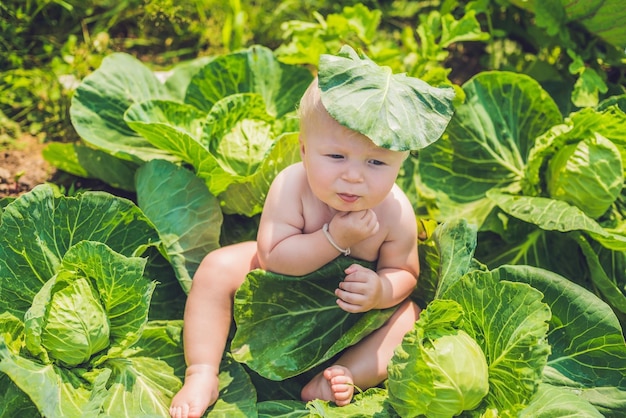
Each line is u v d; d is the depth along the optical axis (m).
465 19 1.93
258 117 1.78
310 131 1.36
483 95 1.89
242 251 1.54
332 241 1.45
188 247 1.61
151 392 1.45
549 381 1.49
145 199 1.65
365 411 1.44
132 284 1.43
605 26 1.93
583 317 1.49
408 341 1.37
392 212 1.50
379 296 1.47
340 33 2.00
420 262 1.61
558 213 1.66
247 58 1.92
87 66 2.09
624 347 1.48
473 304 1.43
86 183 1.93
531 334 1.38
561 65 2.13
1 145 1.96
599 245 1.75
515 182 1.85
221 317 1.51
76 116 1.78
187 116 1.78
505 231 1.80
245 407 1.46
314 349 1.51
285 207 1.48
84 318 1.40
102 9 2.24
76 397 1.39
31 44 2.14
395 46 2.11
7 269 1.46
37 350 1.38
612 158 1.69
